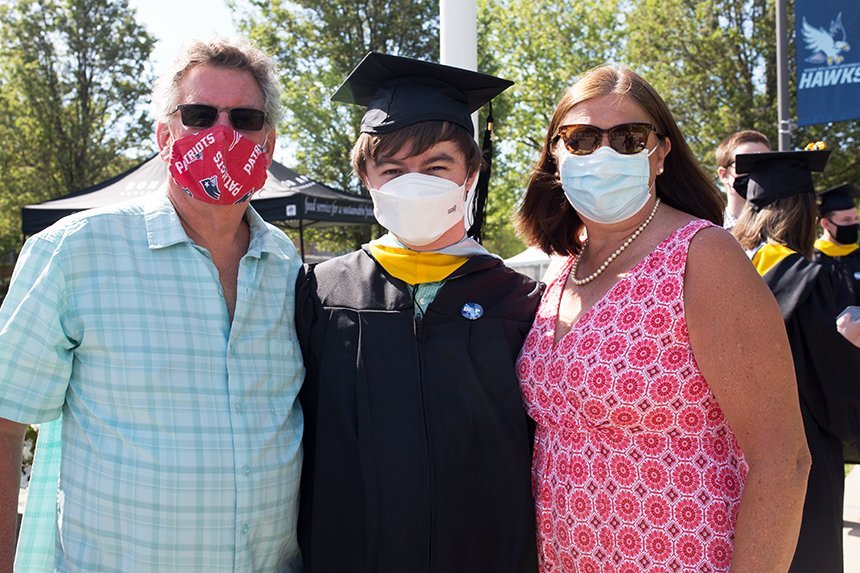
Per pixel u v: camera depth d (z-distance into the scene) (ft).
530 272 37.96
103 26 73.05
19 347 5.91
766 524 5.47
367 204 27.91
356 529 6.54
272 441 6.41
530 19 62.28
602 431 6.02
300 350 7.09
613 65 6.68
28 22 71.36
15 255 76.64
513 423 6.69
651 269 5.96
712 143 52.34
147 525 5.94
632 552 5.88
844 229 17.95
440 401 6.67
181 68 6.63
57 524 6.34
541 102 61.82
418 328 6.85
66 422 6.31
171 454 5.98
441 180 6.98
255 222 7.06
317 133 57.77
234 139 6.39
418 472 6.48
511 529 6.59
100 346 6.05
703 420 5.77
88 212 6.40
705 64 53.83
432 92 7.25
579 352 6.15
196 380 6.20
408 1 59.82
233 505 6.14
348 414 6.66
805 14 26.78
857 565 14.07
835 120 26.76
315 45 59.98
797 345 9.20
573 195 6.51
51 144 72.02
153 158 25.99
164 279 6.31
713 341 5.59
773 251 9.91
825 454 9.17
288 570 6.84
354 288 7.11
